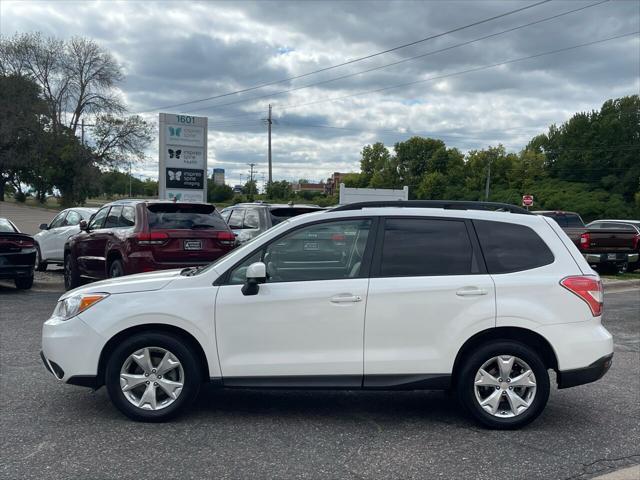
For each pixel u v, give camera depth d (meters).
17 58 58.66
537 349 5.08
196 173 19.86
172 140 19.36
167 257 9.53
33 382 6.01
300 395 5.83
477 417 4.90
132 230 9.66
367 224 5.11
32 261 12.14
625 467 4.21
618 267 19.16
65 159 59.00
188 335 4.96
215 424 4.95
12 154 58.06
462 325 4.86
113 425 4.86
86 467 4.04
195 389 4.93
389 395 5.90
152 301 4.89
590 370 4.89
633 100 90.31
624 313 11.44
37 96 58.84
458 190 92.00
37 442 4.48
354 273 4.97
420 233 5.09
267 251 5.05
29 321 9.11
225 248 10.03
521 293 4.91
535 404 4.89
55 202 77.94
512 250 5.06
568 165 91.06
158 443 4.50
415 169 100.12
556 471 4.12
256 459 4.23
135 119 62.00
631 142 87.44
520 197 86.31
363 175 106.69
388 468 4.12
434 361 4.87
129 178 103.12
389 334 4.88
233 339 4.88
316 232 5.07
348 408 5.46
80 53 60.00
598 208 81.81
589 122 92.94
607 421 5.20
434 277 4.93
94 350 4.88
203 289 4.93
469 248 5.04
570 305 4.91
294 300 4.86
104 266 10.70
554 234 5.13
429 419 5.19
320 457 4.30
